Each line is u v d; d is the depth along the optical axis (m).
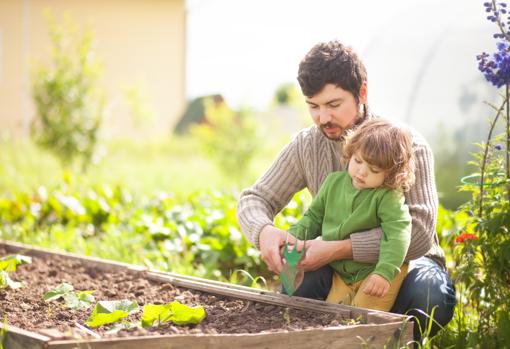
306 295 3.03
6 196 6.55
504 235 2.91
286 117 22.19
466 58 7.45
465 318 3.22
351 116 2.86
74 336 2.24
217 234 4.93
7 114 17.12
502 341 2.87
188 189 9.20
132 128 19.38
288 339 2.27
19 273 3.75
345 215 2.84
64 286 3.07
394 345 2.42
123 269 3.70
